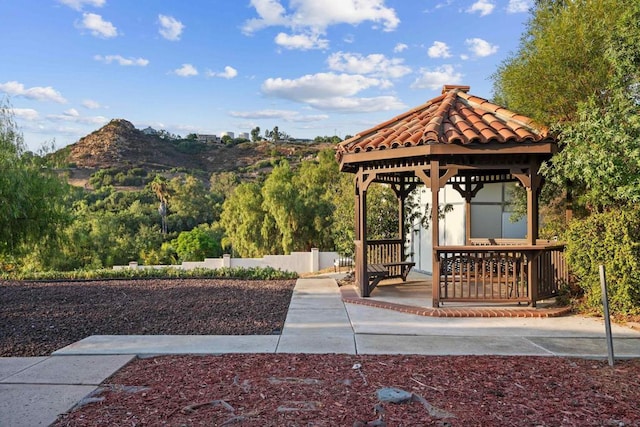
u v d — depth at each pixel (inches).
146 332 247.1
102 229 1189.7
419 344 218.2
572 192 316.8
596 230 273.3
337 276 526.9
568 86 292.0
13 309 309.9
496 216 496.4
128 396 147.8
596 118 241.0
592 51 279.3
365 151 326.0
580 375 169.9
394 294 365.7
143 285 434.3
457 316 282.8
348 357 194.4
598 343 218.8
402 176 446.3
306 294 378.6
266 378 164.9
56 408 138.5
